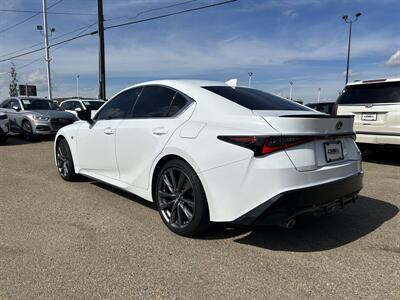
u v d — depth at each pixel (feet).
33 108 44.21
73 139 19.06
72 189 18.71
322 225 13.87
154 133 13.51
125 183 15.40
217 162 11.21
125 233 12.91
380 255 11.37
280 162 10.40
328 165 11.51
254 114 11.60
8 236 12.57
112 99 17.11
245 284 9.62
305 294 9.18
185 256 11.18
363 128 26.78
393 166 26.45
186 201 12.36
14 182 20.22
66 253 11.31
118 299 8.95
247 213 10.69
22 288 9.36
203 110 12.54
